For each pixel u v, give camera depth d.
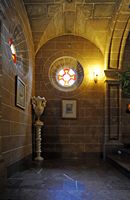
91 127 8.30
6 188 4.05
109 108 8.16
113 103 8.15
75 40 8.55
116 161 6.24
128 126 8.52
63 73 8.55
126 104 8.58
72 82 8.52
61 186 4.20
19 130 5.89
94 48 8.52
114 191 3.89
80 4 6.71
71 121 8.33
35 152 7.81
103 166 6.39
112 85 8.19
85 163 6.96
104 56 8.30
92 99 8.38
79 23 7.72
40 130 7.82
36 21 7.36
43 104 7.78
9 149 4.87
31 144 7.61
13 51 5.75
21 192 3.80
